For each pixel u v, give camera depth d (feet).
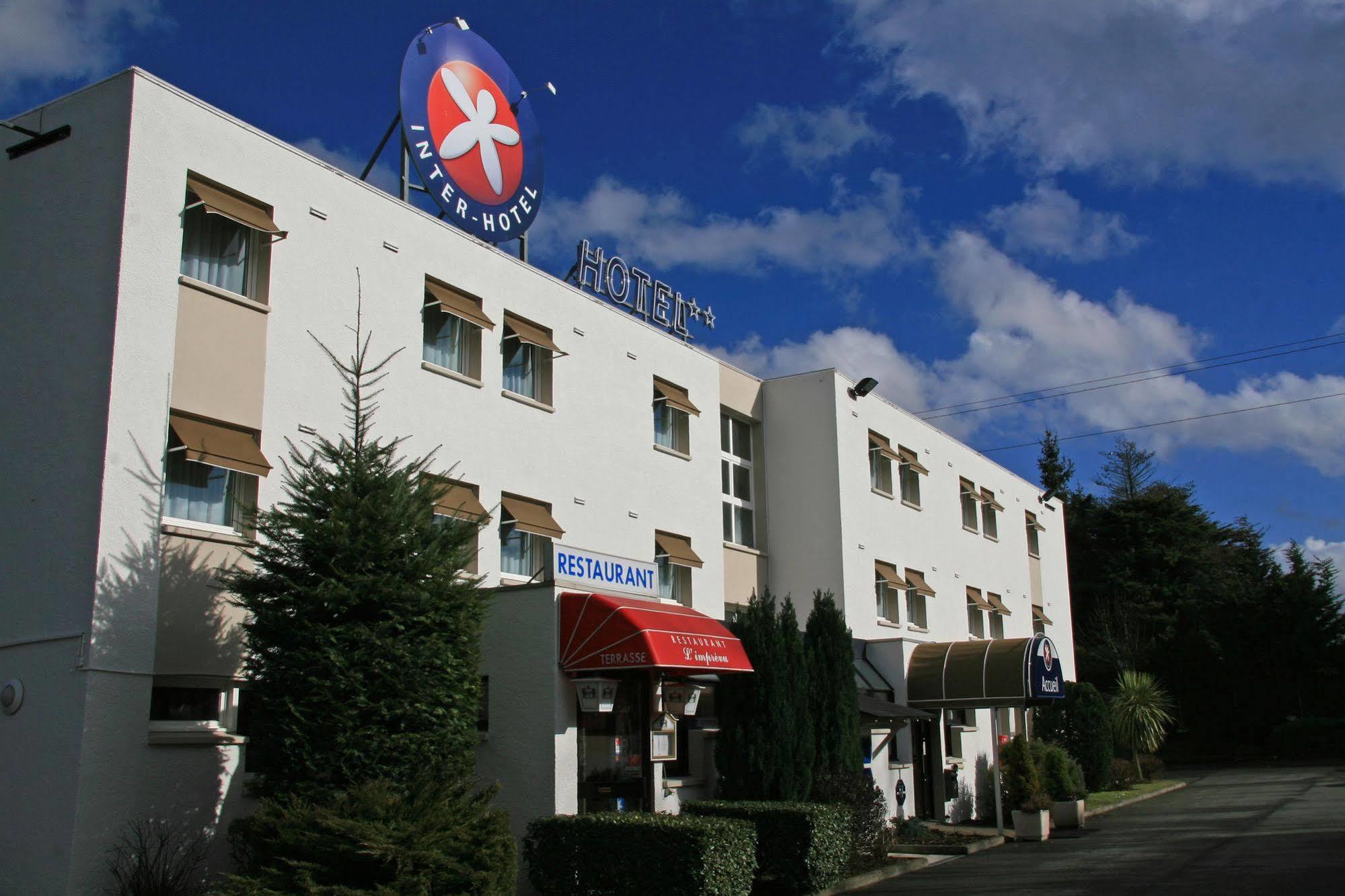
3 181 48.06
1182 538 205.26
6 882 40.04
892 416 100.63
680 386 79.10
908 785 84.12
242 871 39.86
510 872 39.73
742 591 84.64
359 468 43.14
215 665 44.65
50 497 42.91
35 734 40.73
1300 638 169.17
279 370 49.96
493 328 62.34
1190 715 175.63
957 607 110.01
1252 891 49.26
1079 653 196.34
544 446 65.10
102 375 42.68
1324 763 147.13
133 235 44.01
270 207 50.70
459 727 41.57
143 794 41.06
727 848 44.01
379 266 56.08
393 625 40.60
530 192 68.54
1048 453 261.03
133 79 45.01
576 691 49.90
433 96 62.18
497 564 60.39
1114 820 87.56
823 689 65.00
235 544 45.93
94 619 40.32
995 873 59.16
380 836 35.60
